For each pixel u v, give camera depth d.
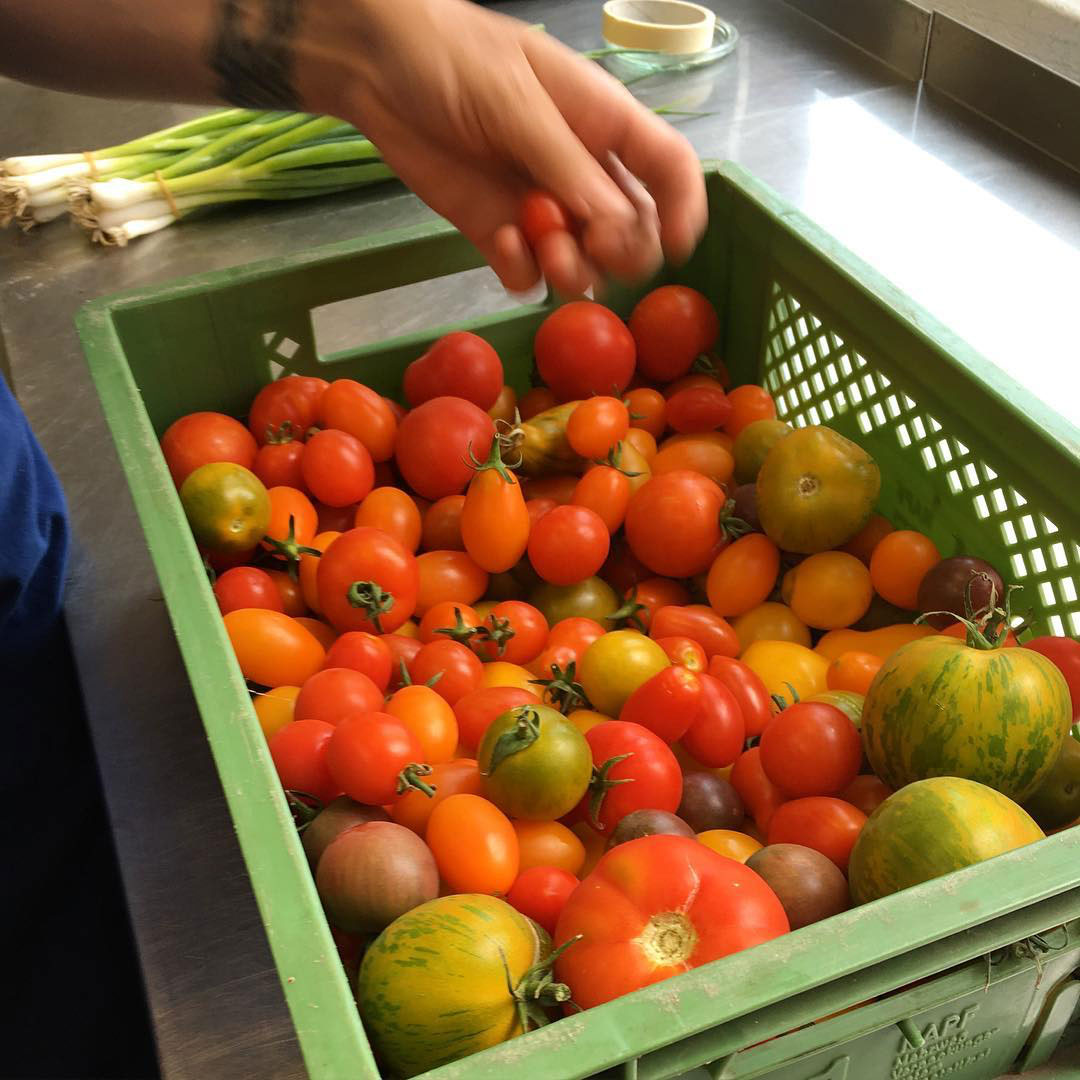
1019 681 0.66
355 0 0.75
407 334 1.12
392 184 1.43
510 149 0.79
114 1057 1.16
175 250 1.32
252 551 0.95
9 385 1.14
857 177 1.37
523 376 1.14
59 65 0.77
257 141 1.36
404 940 0.58
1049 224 1.30
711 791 0.76
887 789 0.75
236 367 1.01
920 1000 0.57
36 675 0.96
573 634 0.87
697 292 1.11
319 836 0.68
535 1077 0.45
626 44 1.56
